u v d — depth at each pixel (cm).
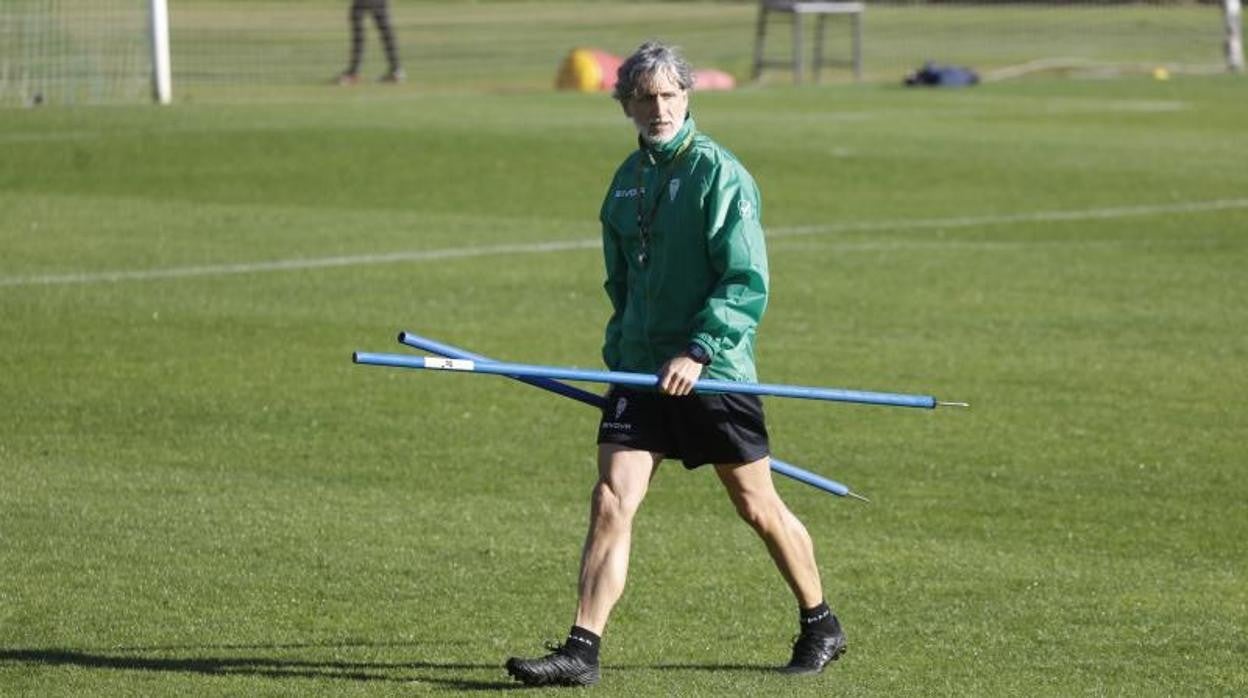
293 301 5681
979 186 8525
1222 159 9581
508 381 4659
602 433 2578
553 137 9762
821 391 2502
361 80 13800
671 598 3016
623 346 2619
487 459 3938
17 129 9681
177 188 8112
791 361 4900
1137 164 9312
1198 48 17350
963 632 2848
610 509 2528
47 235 6862
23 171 8425
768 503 2608
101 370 4738
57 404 4384
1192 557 3281
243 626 2830
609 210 2623
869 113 11744
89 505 3519
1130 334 5303
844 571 3173
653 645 2775
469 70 14738
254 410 4344
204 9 16775
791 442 4094
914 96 13100
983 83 14275
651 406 2564
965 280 6153
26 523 3388
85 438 4081
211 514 3472
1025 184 8588
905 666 2686
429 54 15700
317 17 16888
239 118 10350
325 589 3027
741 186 2539
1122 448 4053
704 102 12319
